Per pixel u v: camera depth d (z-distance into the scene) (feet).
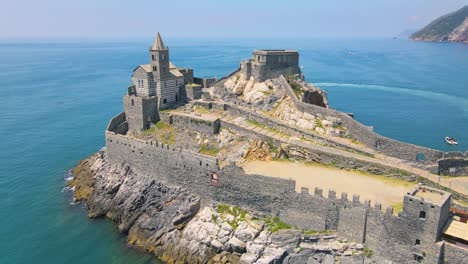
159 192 296.30
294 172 266.16
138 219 288.71
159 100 368.27
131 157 317.83
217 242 244.42
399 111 606.96
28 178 370.53
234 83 392.06
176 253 255.29
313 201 228.63
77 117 590.14
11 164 403.13
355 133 296.51
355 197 213.25
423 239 194.08
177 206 279.90
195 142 334.03
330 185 244.42
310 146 286.05
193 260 246.88
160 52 360.07
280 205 243.19
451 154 253.65
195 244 251.60
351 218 216.74
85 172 353.72
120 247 270.87
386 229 205.57
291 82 366.84
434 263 192.44
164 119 362.94
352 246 216.13
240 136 322.14
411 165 262.26
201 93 395.96
